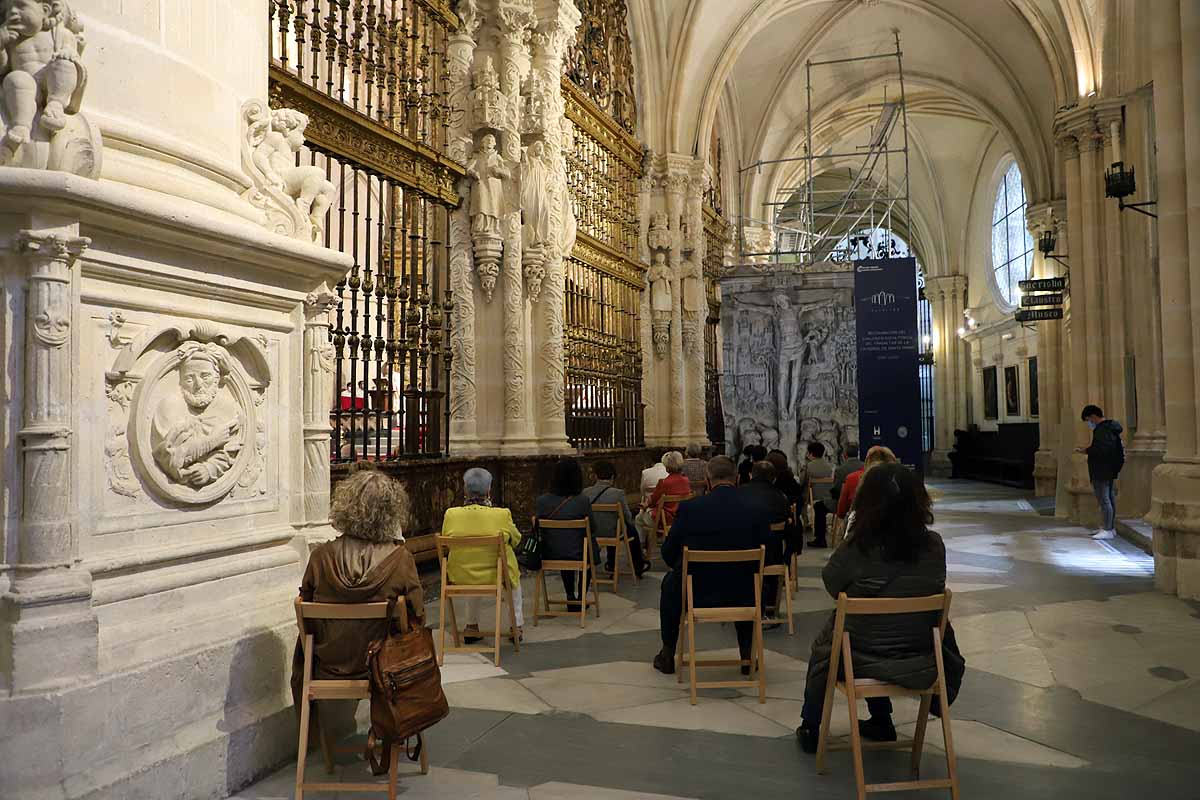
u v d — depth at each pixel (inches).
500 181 394.6
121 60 141.9
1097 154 565.0
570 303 499.8
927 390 1430.9
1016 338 1077.1
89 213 127.0
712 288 799.7
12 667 118.0
